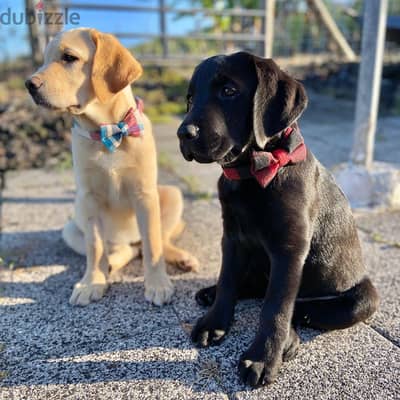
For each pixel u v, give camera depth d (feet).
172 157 5.30
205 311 2.28
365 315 2.06
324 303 2.10
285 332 1.84
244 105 1.78
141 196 2.39
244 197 1.90
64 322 2.19
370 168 3.74
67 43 2.18
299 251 1.87
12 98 6.26
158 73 9.42
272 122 1.73
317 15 10.62
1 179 4.57
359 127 3.66
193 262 2.66
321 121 7.16
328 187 2.10
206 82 1.80
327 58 11.19
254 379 1.72
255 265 2.18
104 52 2.21
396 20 7.30
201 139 1.71
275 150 1.85
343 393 1.72
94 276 2.45
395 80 8.54
